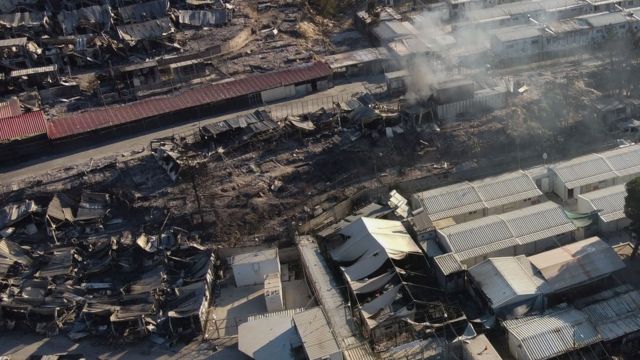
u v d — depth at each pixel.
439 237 63.94
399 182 74.00
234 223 70.69
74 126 85.12
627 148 74.00
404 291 57.59
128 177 77.75
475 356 50.41
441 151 78.69
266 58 103.12
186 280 63.62
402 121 81.56
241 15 118.69
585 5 108.81
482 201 68.56
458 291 59.69
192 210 71.88
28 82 96.81
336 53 104.25
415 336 54.38
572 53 98.19
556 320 53.44
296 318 55.38
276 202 72.88
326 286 60.53
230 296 63.56
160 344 57.97
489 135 80.25
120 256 67.62
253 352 53.47
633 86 88.31
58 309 60.69
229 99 89.62
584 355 50.91
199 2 120.69
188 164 76.12
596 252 58.91
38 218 72.56
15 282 64.75
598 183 70.69
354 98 87.31
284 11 120.31
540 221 64.25
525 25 101.75
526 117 82.88
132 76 95.81
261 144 80.81
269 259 63.59
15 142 82.19
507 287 55.91
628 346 52.50
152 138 85.12
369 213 69.56
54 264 66.38
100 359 56.94
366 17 111.62
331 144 79.81
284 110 88.81
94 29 111.69
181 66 97.62
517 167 77.31
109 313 59.66
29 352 57.97
